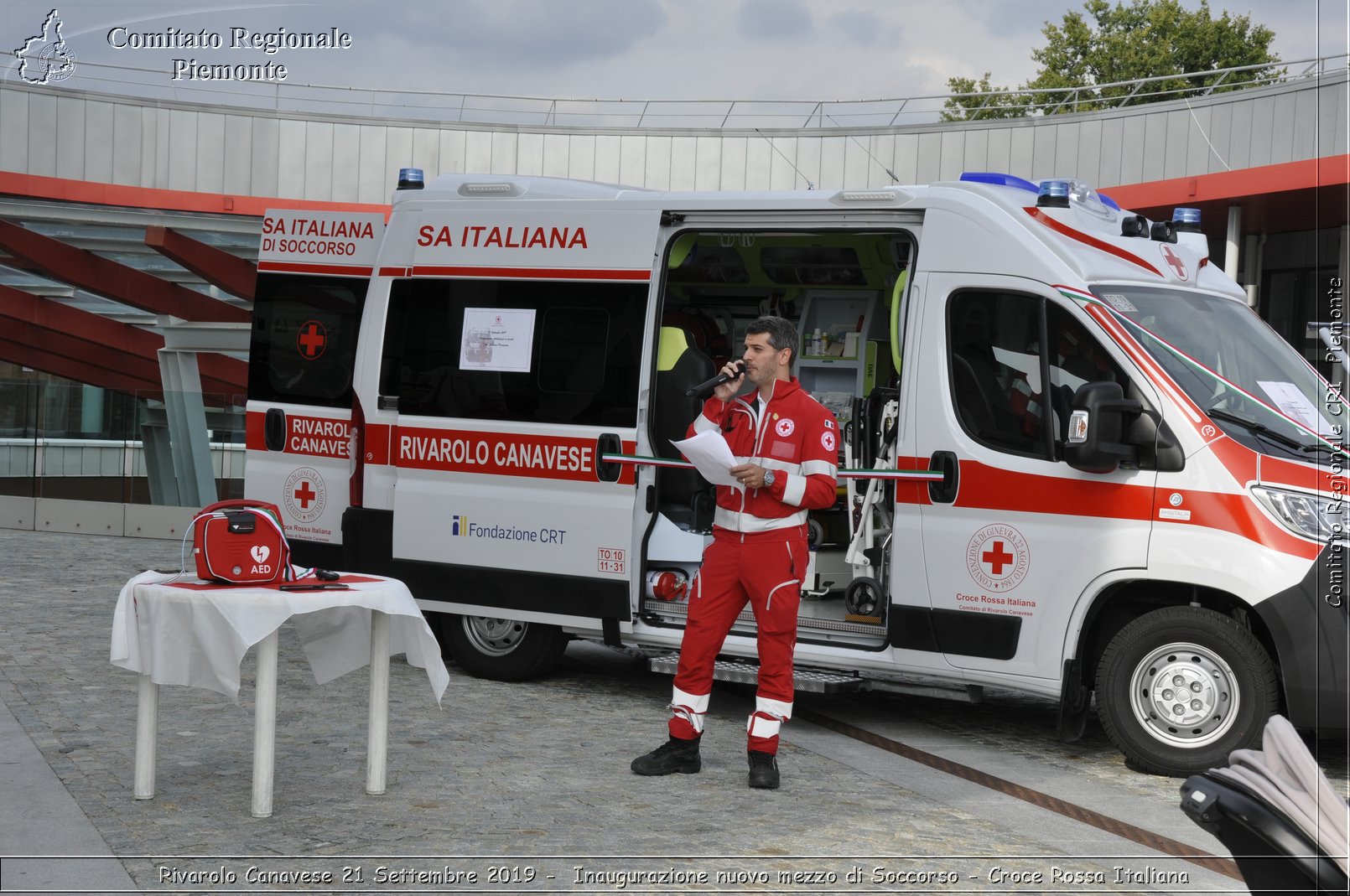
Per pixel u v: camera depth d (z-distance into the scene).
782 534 5.42
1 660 7.46
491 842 4.56
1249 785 2.93
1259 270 18.69
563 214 7.30
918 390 6.33
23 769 5.29
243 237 19.33
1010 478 6.07
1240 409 5.86
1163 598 6.05
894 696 7.73
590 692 7.33
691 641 5.55
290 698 6.82
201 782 5.19
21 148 22.12
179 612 4.66
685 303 8.67
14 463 15.88
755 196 6.82
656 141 24.88
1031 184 6.82
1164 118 19.41
